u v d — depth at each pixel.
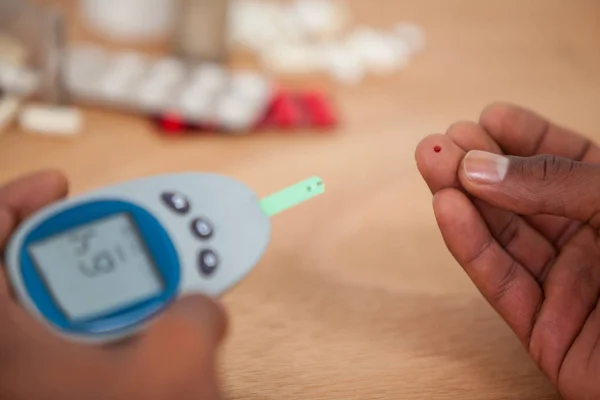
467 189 0.45
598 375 0.45
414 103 0.65
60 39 0.60
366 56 0.68
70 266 0.42
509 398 0.47
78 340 0.41
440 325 0.50
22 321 0.40
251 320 0.49
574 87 0.69
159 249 0.43
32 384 0.38
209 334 0.39
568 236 0.49
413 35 0.71
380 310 0.50
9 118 0.59
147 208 0.44
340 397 0.46
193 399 0.38
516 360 0.48
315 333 0.49
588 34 0.77
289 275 0.52
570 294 0.47
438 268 0.53
